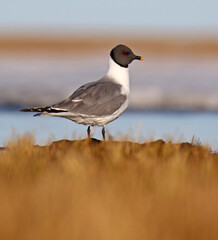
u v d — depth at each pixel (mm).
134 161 10344
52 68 42188
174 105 25609
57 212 7223
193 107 25203
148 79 34125
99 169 9812
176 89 29672
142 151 11391
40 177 9109
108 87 13562
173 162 9836
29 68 42031
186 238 6727
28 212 7324
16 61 49375
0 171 9594
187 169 9664
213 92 28703
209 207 7551
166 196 7922
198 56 56406
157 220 7059
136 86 30625
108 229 6625
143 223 6898
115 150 11031
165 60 51531
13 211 7273
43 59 52438
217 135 17578
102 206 7336
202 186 8633
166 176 9000
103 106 13359
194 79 34375
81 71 40156
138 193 8000
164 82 32688
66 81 33500
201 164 10477
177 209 7426
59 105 13109
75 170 9445
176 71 39688
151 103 26031
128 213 7160
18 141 12141
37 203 7625
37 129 18766
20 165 9914
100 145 12523
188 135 17531
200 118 22141
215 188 8500
